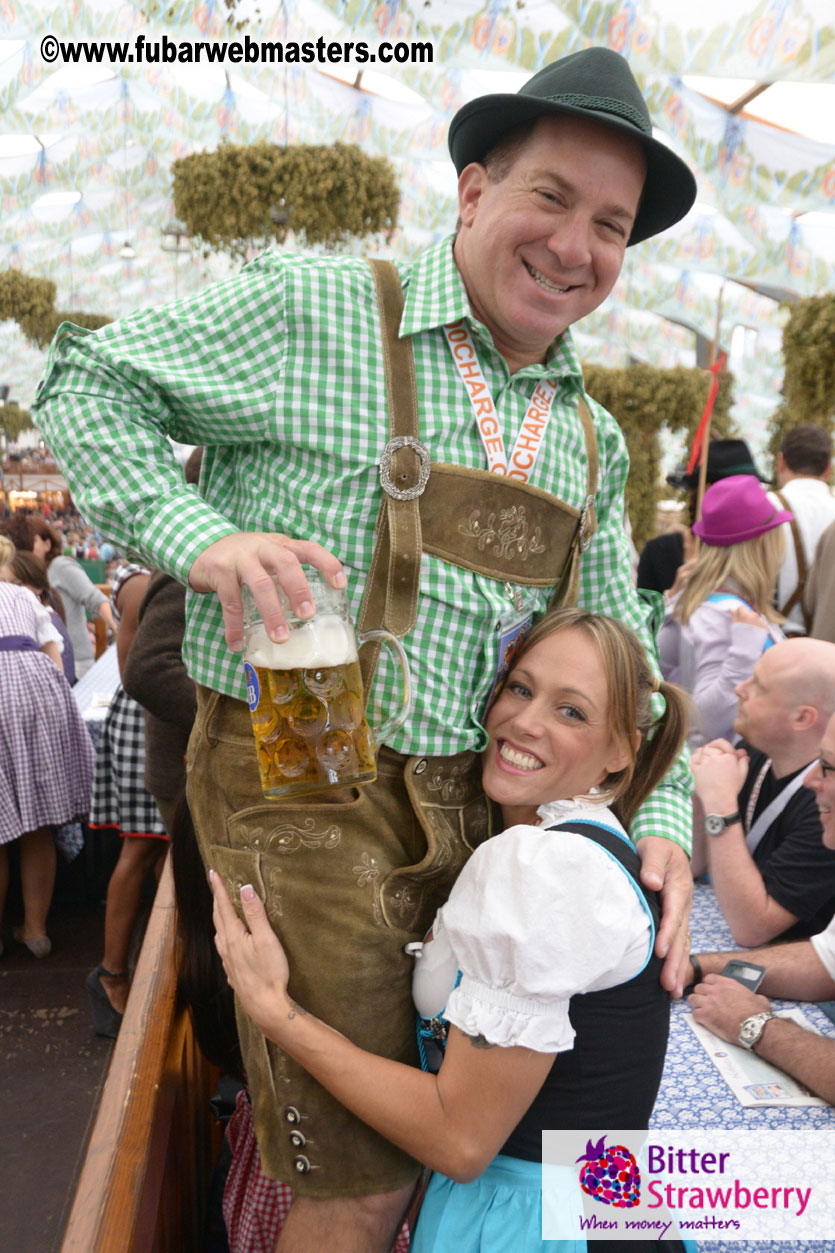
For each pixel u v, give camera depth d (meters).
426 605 1.03
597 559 1.33
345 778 0.91
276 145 5.84
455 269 1.05
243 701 1.03
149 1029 1.37
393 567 1.00
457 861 1.09
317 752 0.90
